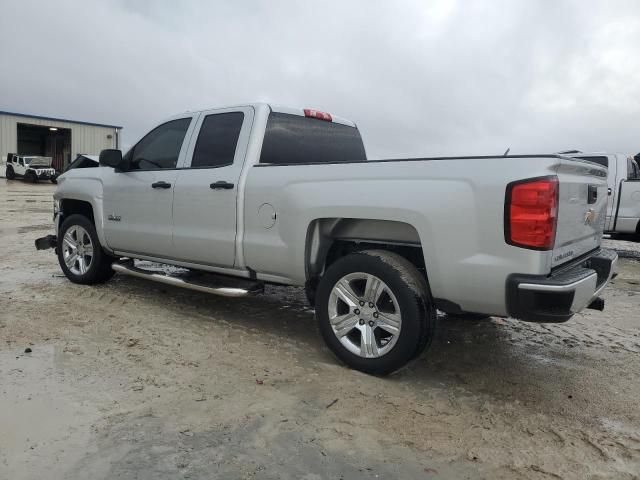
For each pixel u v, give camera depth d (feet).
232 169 14.21
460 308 10.80
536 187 9.66
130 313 16.06
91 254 19.16
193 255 15.17
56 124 144.97
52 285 19.42
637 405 10.73
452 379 11.88
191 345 13.43
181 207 15.28
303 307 17.47
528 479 8.09
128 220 17.06
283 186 12.94
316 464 8.35
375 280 11.42
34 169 107.24
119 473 7.94
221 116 15.23
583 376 12.25
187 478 7.88
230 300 18.06
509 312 10.14
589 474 8.23
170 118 16.70
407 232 11.80
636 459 8.69
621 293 21.62
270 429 9.35
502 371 12.45
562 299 9.62
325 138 16.46
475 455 8.69
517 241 9.80
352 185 11.77
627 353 13.94
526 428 9.63
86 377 11.29
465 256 10.34
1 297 17.58
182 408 10.02
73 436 8.93
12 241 31.73
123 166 17.39
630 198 30.14
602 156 31.14
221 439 8.98
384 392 10.96
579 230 11.55
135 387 10.86
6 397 10.27
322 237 12.77
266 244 13.29
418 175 10.95
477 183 10.20
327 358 12.78
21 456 8.30
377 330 11.69
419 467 8.35
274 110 14.88
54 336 13.76
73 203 19.90
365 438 9.15
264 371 11.88
